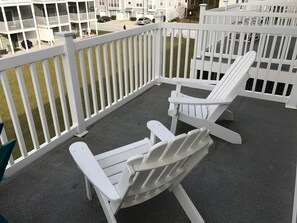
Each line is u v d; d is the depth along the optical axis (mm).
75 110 2439
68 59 2205
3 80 1760
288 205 1703
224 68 4430
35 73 1990
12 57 1744
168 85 3939
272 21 4977
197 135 1108
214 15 4672
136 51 3279
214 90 2660
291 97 3109
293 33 2885
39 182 1895
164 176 1230
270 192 1816
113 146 2375
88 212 1641
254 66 4234
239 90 2184
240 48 3910
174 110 2305
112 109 3051
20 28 14867
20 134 1975
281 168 2062
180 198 1493
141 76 3539
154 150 964
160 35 3693
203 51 3660
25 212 1637
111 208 1251
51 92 2186
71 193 1794
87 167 1216
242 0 10102
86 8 18844
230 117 2787
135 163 969
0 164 1139
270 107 3162
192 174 1988
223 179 1940
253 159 2172
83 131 2590
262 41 3168
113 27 21516
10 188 1832
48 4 16344
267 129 2654
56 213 1632
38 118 3832
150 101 3367
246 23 5715
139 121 2832
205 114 2475
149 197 1326
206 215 1625
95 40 2490
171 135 1536
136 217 1607
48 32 16891
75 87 2355
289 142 2422
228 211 1656
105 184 1129
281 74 4000
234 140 2365
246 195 1789
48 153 2240
